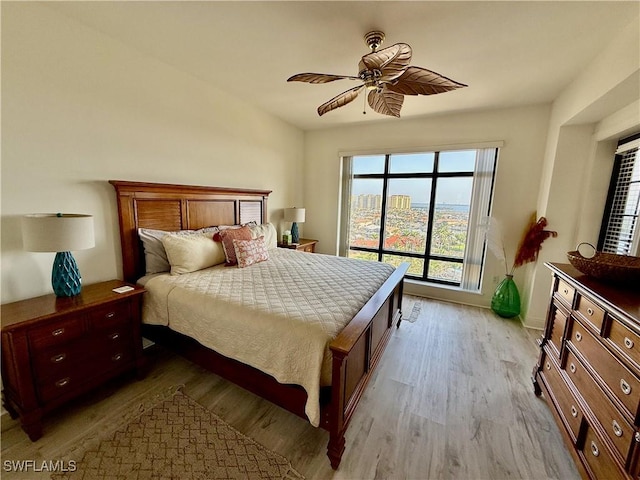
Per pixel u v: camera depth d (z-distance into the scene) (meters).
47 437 1.49
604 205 2.53
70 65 1.78
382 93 1.90
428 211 3.86
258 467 1.35
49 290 1.79
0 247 1.57
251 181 3.44
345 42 1.95
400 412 1.74
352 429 1.60
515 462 1.41
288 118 3.80
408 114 3.43
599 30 1.69
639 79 1.64
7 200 1.58
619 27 1.65
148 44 2.05
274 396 1.52
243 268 2.46
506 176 3.23
